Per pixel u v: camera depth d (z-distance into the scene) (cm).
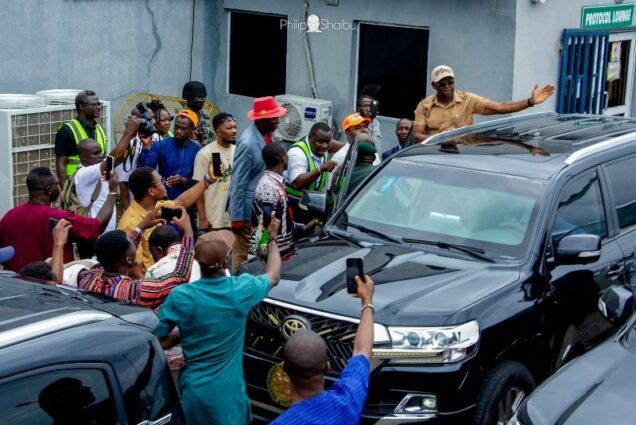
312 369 411
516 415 511
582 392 509
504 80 1111
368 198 717
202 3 1286
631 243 709
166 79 1263
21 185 1010
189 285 517
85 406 398
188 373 514
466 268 621
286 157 805
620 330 587
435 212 680
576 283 650
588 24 1208
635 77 1359
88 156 802
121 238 580
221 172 703
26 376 383
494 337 576
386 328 557
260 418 601
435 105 1020
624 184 720
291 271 626
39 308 435
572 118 851
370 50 1226
